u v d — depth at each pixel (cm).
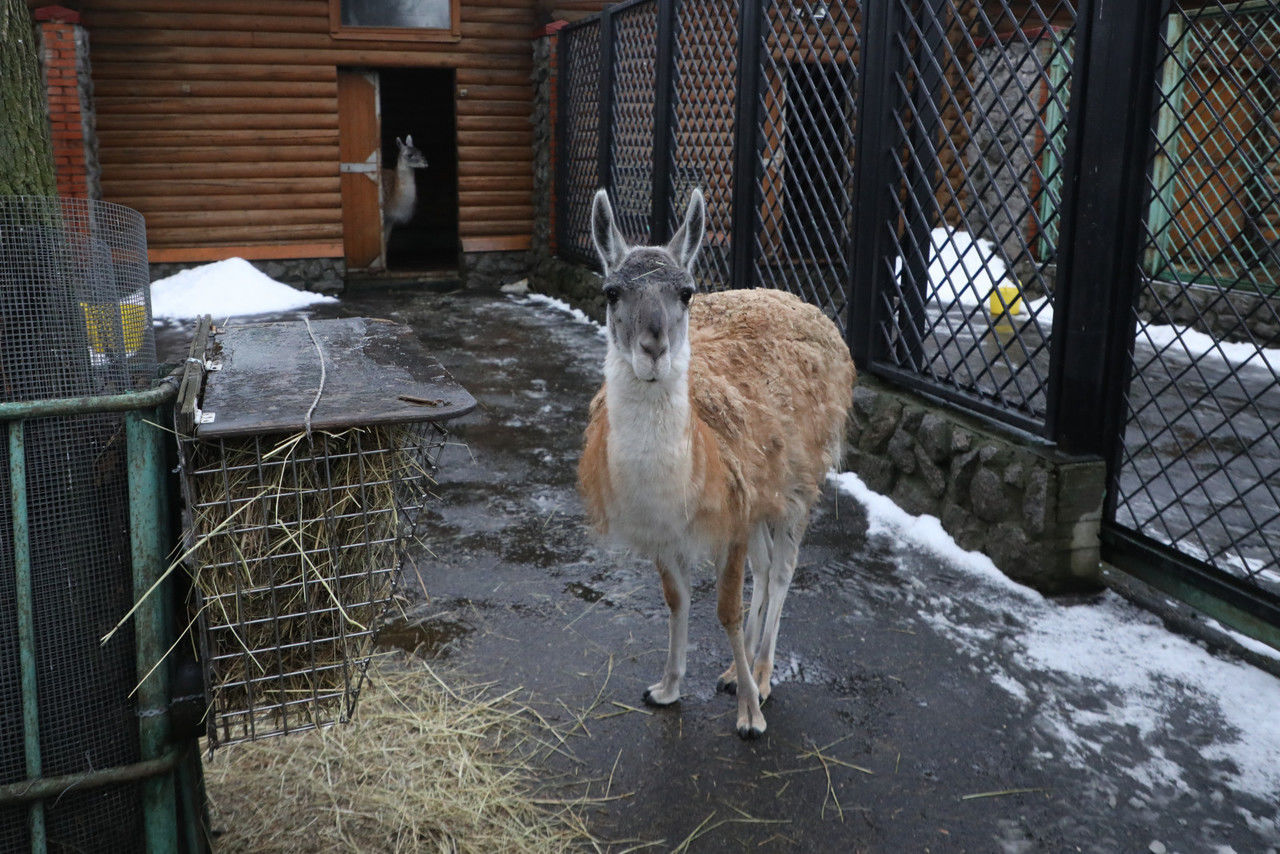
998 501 470
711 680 379
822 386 391
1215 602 398
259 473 217
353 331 328
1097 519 445
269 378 258
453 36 1210
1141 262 429
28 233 215
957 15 504
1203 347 916
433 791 303
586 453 330
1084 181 423
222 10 1121
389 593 253
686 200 862
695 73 820
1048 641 406
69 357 221
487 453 645
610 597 444
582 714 352
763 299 398
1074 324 432
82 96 1060
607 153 1041
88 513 214
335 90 1182
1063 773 321
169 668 226
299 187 1191
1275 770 322
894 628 418
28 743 213
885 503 555
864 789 313
